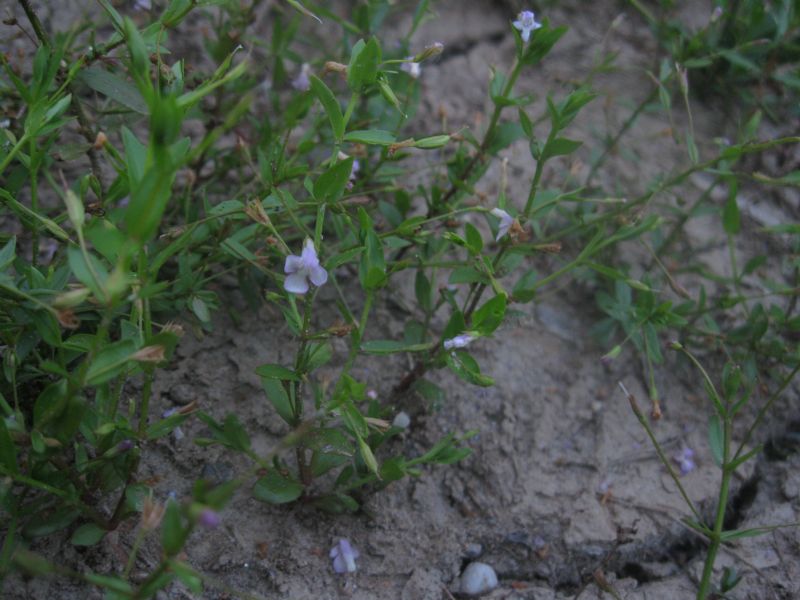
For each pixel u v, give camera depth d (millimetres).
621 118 394
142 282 236
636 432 316
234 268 295
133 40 216
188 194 293
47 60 262
